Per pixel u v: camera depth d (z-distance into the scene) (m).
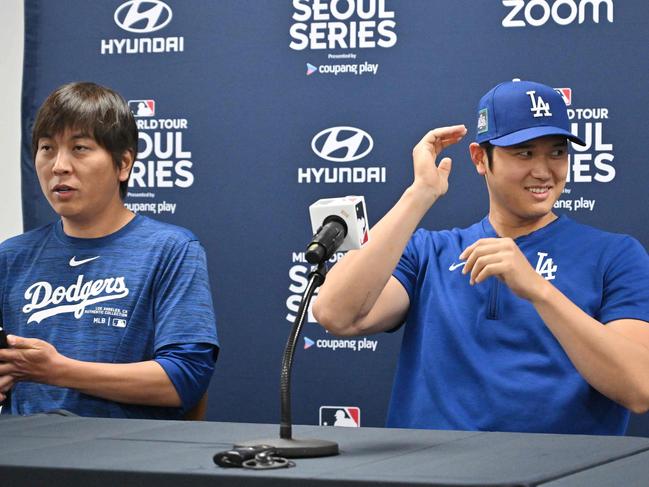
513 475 1.11
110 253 2.22
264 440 1.32
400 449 1.33
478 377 2.03
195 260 2.21
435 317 2.11
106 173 2.20
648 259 2.09
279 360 2.78
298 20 2.77
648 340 1.96
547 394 1.98
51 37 2.90
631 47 2.60
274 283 2.79
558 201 2.64
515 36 2.66
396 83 2.72
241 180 2.80
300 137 2.78
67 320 2.18
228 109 2.81
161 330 2.15
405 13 2.71
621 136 2.61
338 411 2.76
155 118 2.85
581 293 2.05
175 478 1.13
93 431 1.50
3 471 1.19
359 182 2.75
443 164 2.04
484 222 2.21
